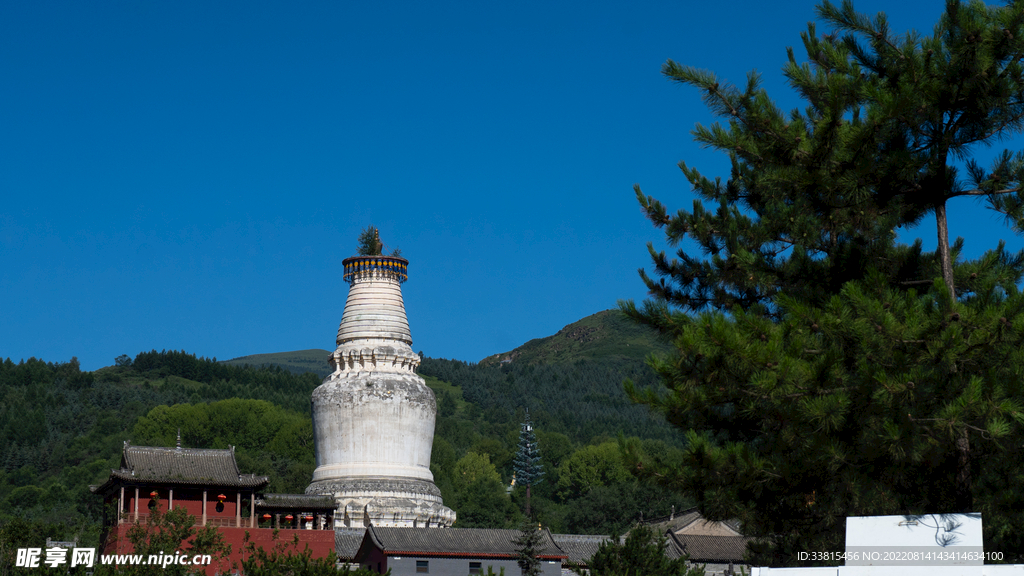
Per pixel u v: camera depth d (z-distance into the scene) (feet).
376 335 293.02
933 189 107.04
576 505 465.47
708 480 102.78
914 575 93.76
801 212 114.83
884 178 104.27
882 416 93.97
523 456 514.68
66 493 504.84
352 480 277.44
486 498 471.62
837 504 104.58
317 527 268.62
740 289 121.29
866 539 96.84
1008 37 95.04
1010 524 100.89
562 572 277.44
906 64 101.55
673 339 109.81
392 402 282.77
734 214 121.19
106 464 535.19
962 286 111.55
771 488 104.94
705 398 101.40
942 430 90.22
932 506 102.53
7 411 650.43
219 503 236.84
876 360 92.17
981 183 105.81
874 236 113.39
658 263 124.47
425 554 250.16
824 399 91.20
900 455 92.89
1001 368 90.74
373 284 298.97
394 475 279.49
